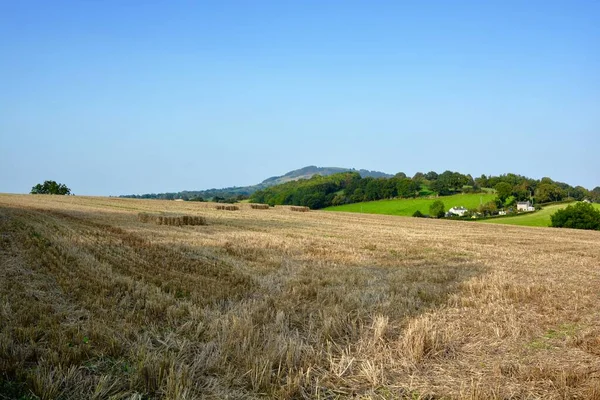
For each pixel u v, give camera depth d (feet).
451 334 25.54
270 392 18.47
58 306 28.12
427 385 19.47
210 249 57.11
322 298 33.06
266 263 48.85
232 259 50.24
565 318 30.66
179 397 17.17
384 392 18.93
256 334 23.24
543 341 25.76
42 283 33.63
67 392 17.67
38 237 58.44
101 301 29.30
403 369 21.25
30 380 17.99
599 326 28.78
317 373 20.49
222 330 24.27
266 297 32.12
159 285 35.40
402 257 59.67
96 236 63.26
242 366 20.52
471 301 33.81
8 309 26.40
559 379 19.90
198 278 38.52
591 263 59.67
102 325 24.36
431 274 45.80
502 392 18.83
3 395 16.97
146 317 26.53
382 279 42.96
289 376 19.02
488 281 42.19
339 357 22.27
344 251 62.18
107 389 17.70
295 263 49.83
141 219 99.25
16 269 38.37
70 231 67.46
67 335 22.85
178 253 52.13
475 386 19.30
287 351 21.47
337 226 115.14
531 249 76.74
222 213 146.30
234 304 30.63
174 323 25.94
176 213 132.57
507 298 35.68
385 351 22.80
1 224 72.02
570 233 126.93
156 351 21.58
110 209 138.51
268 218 131.44
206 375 19.84
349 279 40.88
